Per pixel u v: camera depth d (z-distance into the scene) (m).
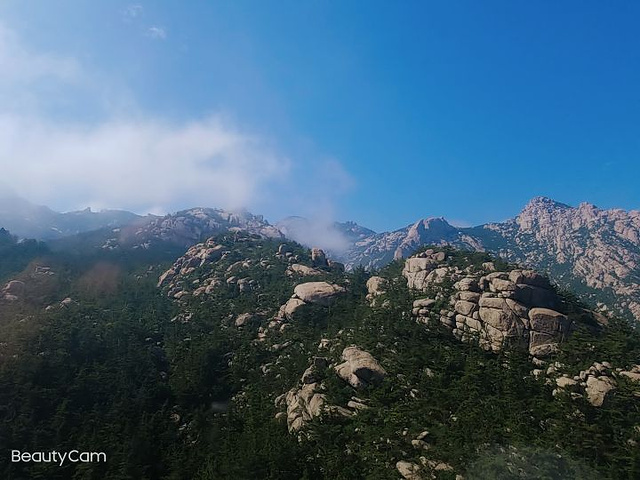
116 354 115.88
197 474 74.44
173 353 121.25
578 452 59.72
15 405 90.50
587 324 103.81
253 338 128.25
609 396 71.25
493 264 125.81
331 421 75.44
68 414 90.88
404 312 110.12
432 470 59.06
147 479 76.50
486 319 99.19
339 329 115.81
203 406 99.31
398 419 70.25
